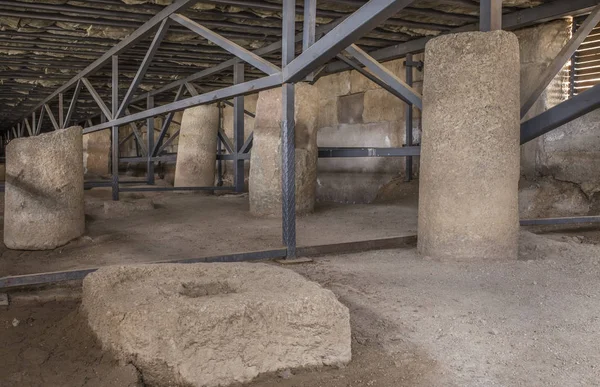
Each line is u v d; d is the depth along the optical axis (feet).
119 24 27.50
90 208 27.17
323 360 9.12
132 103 55.16
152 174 45.62
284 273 10.78
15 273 15.17
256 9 25.59
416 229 22.16
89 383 8.26
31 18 26.30
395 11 12.89
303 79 16.60
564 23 26.35
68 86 42.98
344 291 13.29
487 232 16.33
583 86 26.50
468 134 16.20
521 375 8.85
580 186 26.30
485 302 12.40
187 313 8.63
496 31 16.08
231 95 19.49
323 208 30.04
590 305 12.23
